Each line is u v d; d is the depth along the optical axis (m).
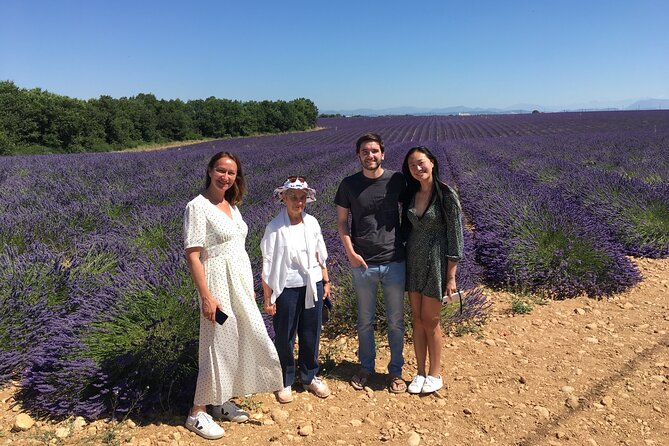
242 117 56.31
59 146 35.84
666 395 2.66
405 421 2.55
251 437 2.42
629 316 3.85
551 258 4.62
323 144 32.47
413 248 2.74
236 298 2.44
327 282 2.89
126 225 5.79
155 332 2.83
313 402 2.78
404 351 3.45
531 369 3.05
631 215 5.91
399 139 37.31
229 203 2.58
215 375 2.41
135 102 45.62
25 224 5.35
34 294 3.53
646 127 34.50
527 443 2.31
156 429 2.46
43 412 2.57
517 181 8.45
